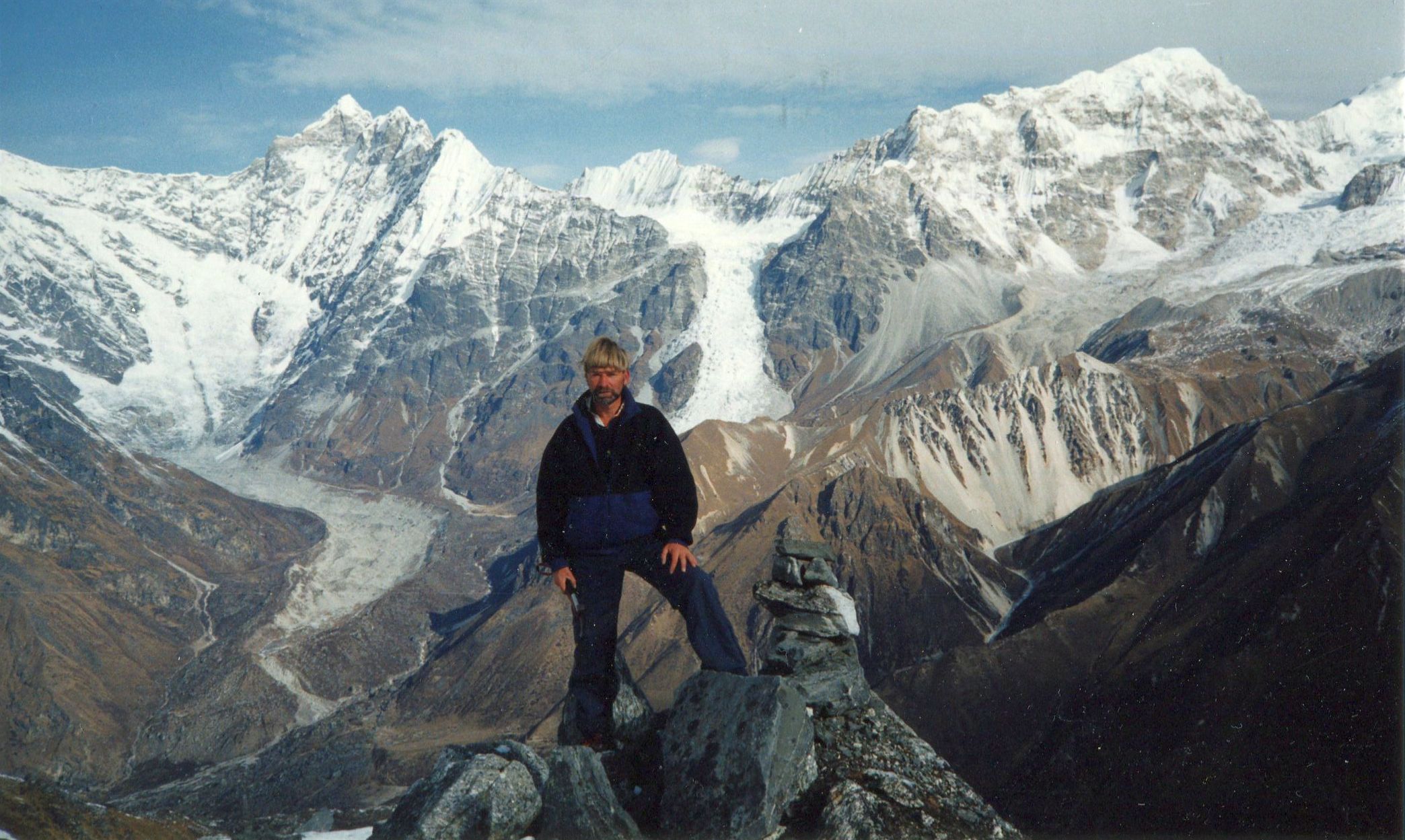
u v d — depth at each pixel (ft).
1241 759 333.01
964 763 427.33
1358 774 296.10
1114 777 361.10
